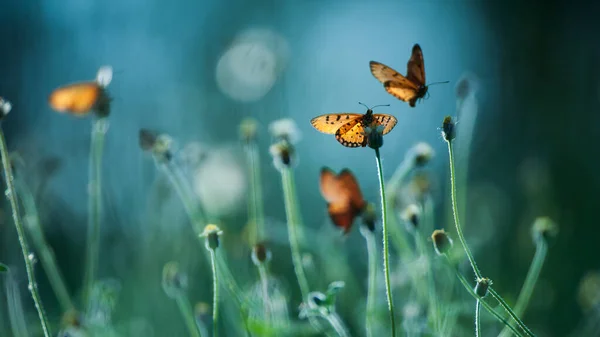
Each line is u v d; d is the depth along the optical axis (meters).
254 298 1.16
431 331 1.11
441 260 1.16
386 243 1.00
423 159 1.17
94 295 1.19
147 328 1.28
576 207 1.59
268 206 1.49
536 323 1.34
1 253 1.28
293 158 1.13
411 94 1.08
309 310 1.08
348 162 1.75
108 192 1.41
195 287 1.32
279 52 1.87
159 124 1.67
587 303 1.25
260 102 1.79
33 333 1.23
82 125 1.58
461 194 1.24
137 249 1.35
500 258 1.39
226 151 1.55
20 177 1.16
